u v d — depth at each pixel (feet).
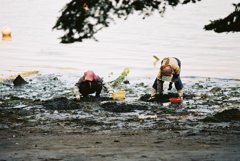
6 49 139.74
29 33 181.47
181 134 47.14
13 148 38.17
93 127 52.47
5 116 58.80
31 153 34.47
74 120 56.54
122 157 31.91
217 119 56.39
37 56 126.00
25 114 60.03
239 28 33.40
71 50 138.51
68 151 35.42
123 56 126.72
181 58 123.34
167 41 159.02
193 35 173.37
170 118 57.82
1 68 104.94
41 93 75.92
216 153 33.19
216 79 91.15
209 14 238.27
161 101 68.54
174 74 67.46
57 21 33.12
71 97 72.33
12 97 71.41
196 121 55.72
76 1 32.60
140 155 32.63
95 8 32.50
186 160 30.14
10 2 298.97
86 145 39.60
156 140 42.83
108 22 32.55
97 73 99.45
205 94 74.08
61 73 98.17
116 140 42.39
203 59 121.39
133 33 180.96
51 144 40.57
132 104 65.82
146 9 33.35
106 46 147.33
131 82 86.94
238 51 135.54
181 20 218.59
